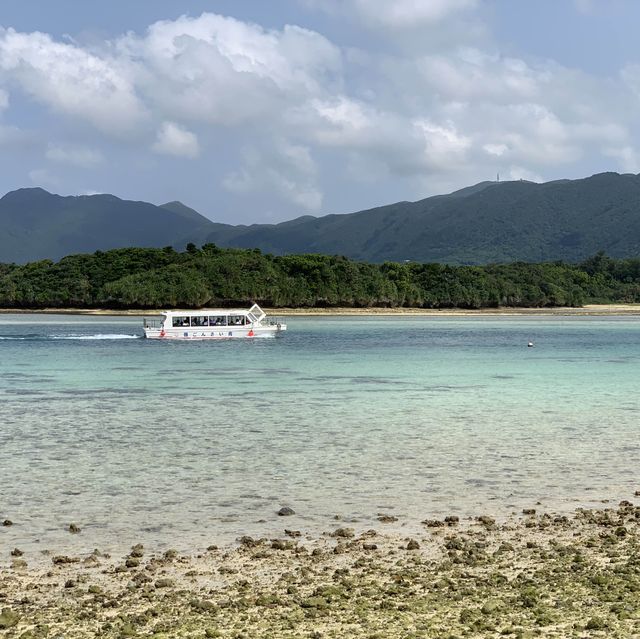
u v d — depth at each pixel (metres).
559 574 16.78
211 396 49.81
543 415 41.56
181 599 15.56
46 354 85.06
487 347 98.56
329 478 26.70
